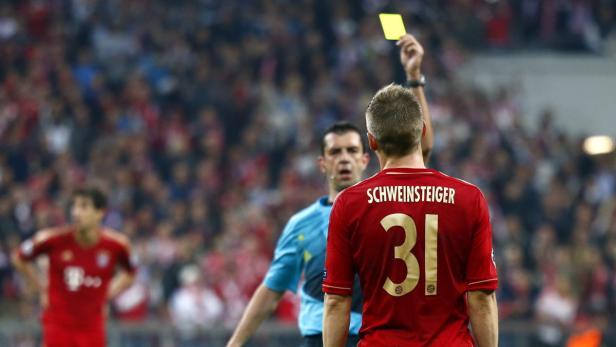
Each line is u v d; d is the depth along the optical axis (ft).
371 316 54.13
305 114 245.65
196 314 159.53
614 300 192.13
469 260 53.52
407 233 53.21
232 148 224.53
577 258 193.36
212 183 209.26
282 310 164.96
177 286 166.61
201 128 229.45
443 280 53.31
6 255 176.65
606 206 224.53
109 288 117.39
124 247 116.78
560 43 320.09
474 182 227.40
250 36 265.75
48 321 114.21
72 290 114.11
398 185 53.88
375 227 53.52
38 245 114.42
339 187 75.31
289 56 259.80
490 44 315.37
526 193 224.33
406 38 66.08
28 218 185.37
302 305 74.90
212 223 194.29
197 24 270.67
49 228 181.68
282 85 255.09
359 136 76.18
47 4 263.29
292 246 74.43
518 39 321.11
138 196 196.85
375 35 277.64
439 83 271.28
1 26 255.91
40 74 236.84
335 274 54.39
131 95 233.76
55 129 220.23
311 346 73.51
